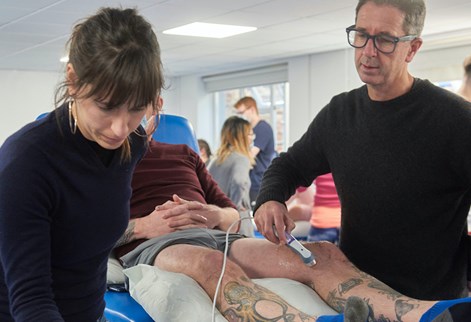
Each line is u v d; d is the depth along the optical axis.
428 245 1.66
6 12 4.68
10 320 1.03
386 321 1.44
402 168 1.63
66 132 0.98
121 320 1.67
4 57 7.24
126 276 1.76
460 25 5.30
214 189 2.35
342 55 6.70
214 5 4.50
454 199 1.64
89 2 4.34
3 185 0.93
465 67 3.09
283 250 1.77
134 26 0.93
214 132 9.41
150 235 1.96
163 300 1.56
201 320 1.51
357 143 1.72
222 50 6.85
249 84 8.30
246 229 2.93
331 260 1.71
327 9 4.64
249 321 1.49
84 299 1.13
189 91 9.33
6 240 0.93
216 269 1.64
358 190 1.73
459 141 1.56
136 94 0.90
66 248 1.04
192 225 1.98
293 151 1.93
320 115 1.86
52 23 5.13
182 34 5.81
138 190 2.15
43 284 0.95
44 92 8.69
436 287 1.69
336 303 1.59
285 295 1.61
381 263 1.74
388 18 1.55
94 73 0.88
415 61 6.00
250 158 4.45
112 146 1.00
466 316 1.24
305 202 4.79
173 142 2.71
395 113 1.64
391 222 1.68
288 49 6.71
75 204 1.01
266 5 4.52
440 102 1.60
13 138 0.97
